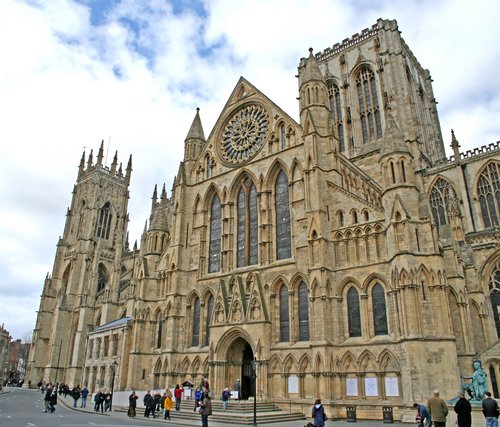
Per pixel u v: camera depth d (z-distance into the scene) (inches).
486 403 1387.8
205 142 3961.6
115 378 3735.2
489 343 3070.9
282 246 2947.8
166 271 3511.3
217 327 2935.5
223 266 3196.4
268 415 2222.0
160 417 2491.4
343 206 2711.6
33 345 7175.2
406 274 2207.2
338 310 2493.8
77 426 1806.1
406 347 2100.1
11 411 2682.1
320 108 3056.1
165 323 3336.6
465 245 3388.3
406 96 4891.7
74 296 7135.8
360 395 2268.7
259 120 3437.5
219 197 3496.6
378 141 4926.2
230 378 2854.3
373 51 5374.0
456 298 2674.7
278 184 3134.8
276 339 2709.2
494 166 4119.1
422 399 1987.0
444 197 4308.6
